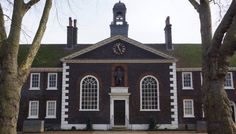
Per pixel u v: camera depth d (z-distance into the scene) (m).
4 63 10.61
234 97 40.69
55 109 40.03
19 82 10.77
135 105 39.38
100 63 40.31
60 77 40.97
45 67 40.97
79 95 39.53
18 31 10.88
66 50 45.06
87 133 32.81
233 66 41.34
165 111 39.25
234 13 11.77
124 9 45.00
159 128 38.78
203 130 35.34
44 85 40.72
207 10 13.16
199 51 45.47
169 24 46.09
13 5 11.02
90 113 39.16
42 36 11.64
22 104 40.03
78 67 40.22
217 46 12.30
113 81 39.94
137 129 38.59
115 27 44.62
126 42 40.66
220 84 12.38
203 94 12.77
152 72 40.22
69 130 37.72
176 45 47.22
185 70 41.34
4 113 10.27
